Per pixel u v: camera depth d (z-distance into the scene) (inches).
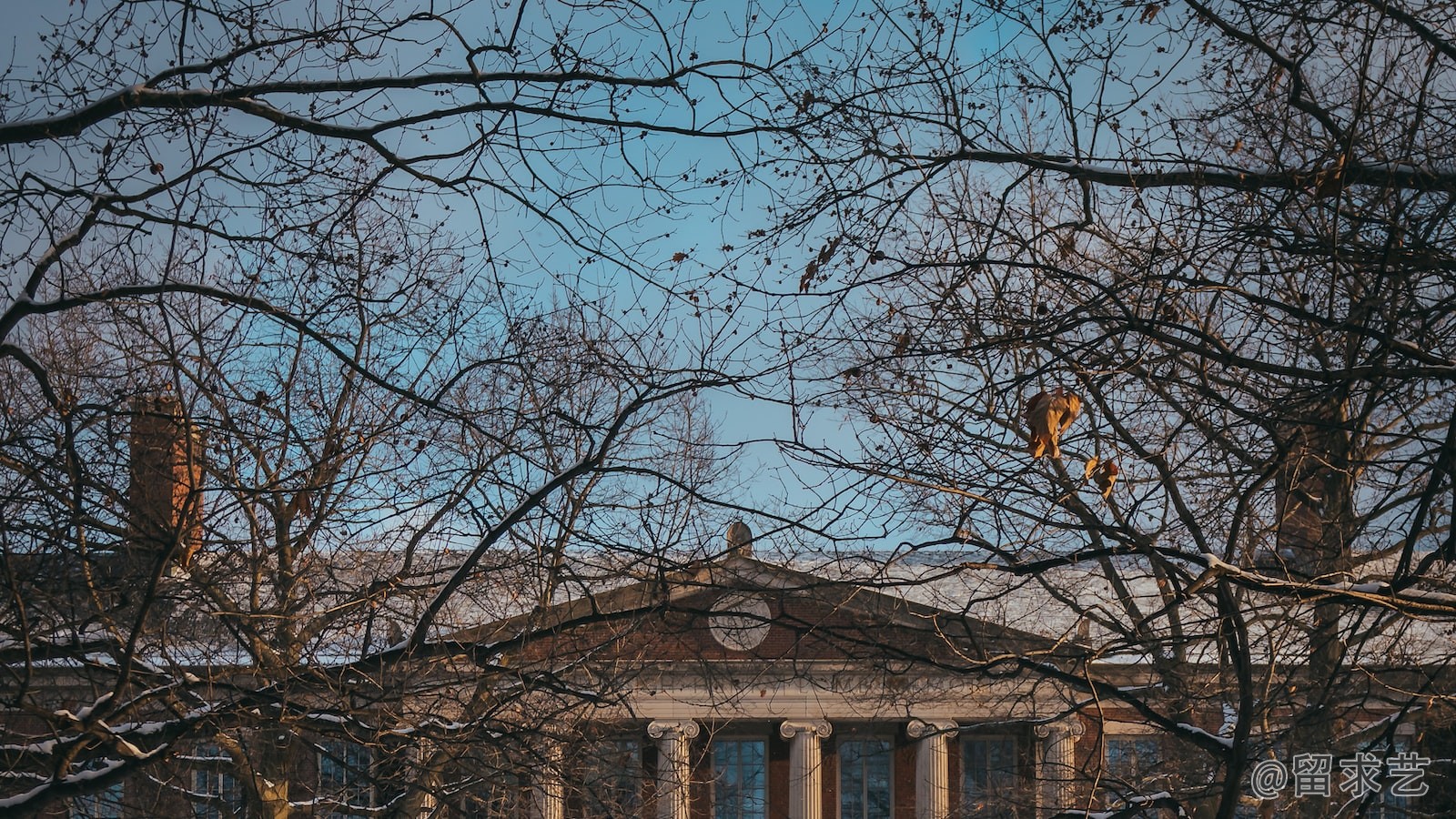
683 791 986.1
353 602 524.4
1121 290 430.3
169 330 436.5
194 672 561.9
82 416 496.1
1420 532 415.8
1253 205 428.8
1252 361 388.2
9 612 481.1
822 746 1549.0
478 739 562.6
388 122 398.9
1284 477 508.4
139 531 479.5
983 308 474.0
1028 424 348.8
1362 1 379.2
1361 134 415.8
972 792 1365.7
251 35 404.5
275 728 544.1
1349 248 415.2
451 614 650.2
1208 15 387.9
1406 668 549.3
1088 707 841.5
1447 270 402.6
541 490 462.6
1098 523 433.1
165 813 764.6
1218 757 625.9
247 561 592.7
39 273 394.6
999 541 513.3
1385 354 411.5
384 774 614.2
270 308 412.8
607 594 864.3
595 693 689.0
